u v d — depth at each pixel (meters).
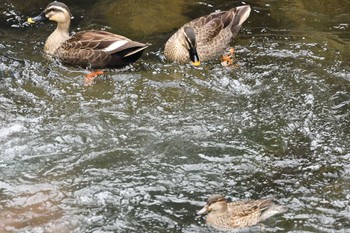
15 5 14.35
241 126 11.05
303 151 10.42
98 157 10.23
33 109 11.44
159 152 10.37
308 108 11.51
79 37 12.85
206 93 12.02
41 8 14.32
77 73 12.66
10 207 9.20
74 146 10.48
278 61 12.80
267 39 13.49
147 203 9.30
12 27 13.78
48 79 12.35
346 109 11.46
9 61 12.74
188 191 9.55
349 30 13.80
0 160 10.14
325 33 13.71
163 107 11.59
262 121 11.17
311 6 14.64
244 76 12.43
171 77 12.51
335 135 10.81
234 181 9.77
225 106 11.62
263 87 12.12
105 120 11.14
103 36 12.82
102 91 12.04
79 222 8.95
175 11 14.39
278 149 10.48
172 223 8.94
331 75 12.38
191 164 10.11
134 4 14.55
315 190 9.55
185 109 11.53
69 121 11.10
